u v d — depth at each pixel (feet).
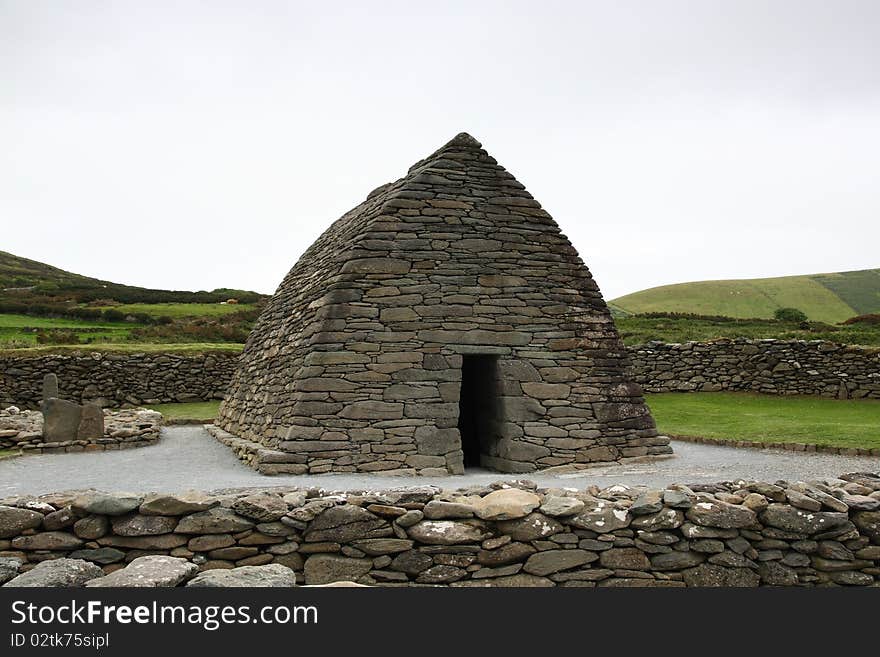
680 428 57.31
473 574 23.11
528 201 43.06
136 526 22.02
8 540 21.59
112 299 193.98
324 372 37.52
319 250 52.29
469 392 50.11
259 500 23.03
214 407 82.69
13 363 79.05
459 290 40.42
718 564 24.16
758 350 78.02
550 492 25.55
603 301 43.39
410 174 44.45
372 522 23.13
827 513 24.91
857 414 62.28
